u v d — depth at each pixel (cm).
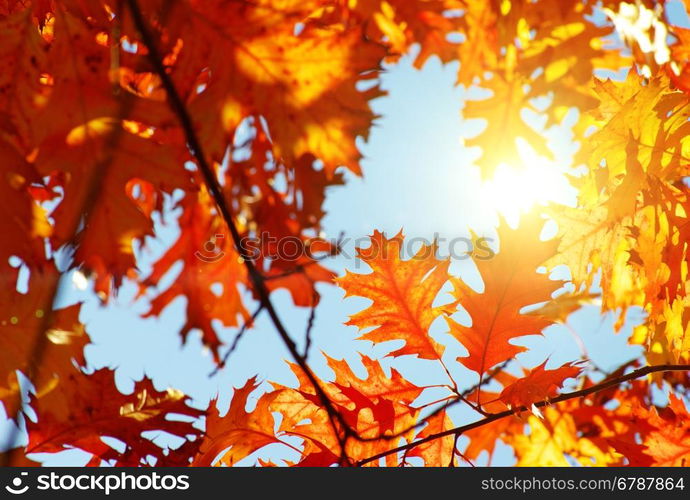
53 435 149
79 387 148
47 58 146
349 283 156
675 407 161
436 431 158
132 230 145
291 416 157
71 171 145
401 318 156
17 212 143
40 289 144
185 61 147
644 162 157
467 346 155
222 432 156
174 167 146
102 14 148
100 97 146
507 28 179
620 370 179
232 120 147
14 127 145
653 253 155
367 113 147
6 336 144
